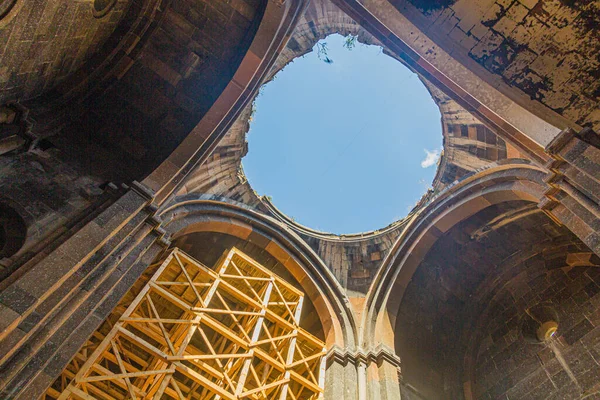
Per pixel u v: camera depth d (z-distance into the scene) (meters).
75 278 7.24
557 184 8.65
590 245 8.00
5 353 5.89
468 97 9.53
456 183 14.38
